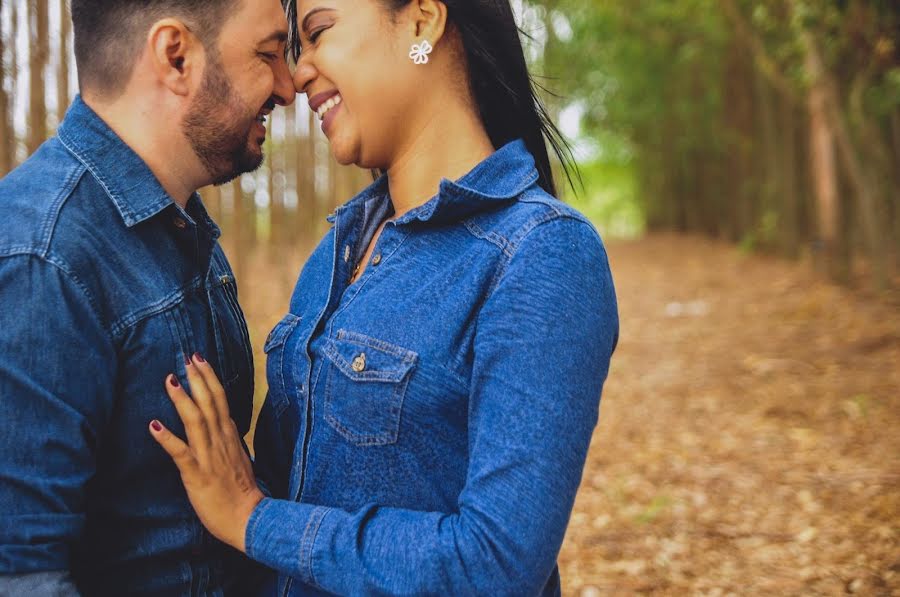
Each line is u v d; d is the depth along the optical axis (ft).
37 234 3.82
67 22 10.68
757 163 44.06
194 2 4.14
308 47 4.31
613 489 14.16
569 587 10.99
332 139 4.30
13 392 3.65
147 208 4.15
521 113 4.49
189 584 4.38
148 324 4.11
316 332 4.27
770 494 13.34
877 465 13.96
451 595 3.50
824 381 18.98
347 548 3.70
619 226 83.71
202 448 3.93
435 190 4.26
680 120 51.67
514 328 3.63
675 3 37.45
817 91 28.58
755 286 32.58
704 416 17.62
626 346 24.82
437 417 3.85
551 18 44.09
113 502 4.16
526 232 3.81
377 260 4.19
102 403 3.93
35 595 3.60
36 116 9.73
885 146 32.09
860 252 35.55
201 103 4.24
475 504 3.52
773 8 29.43
